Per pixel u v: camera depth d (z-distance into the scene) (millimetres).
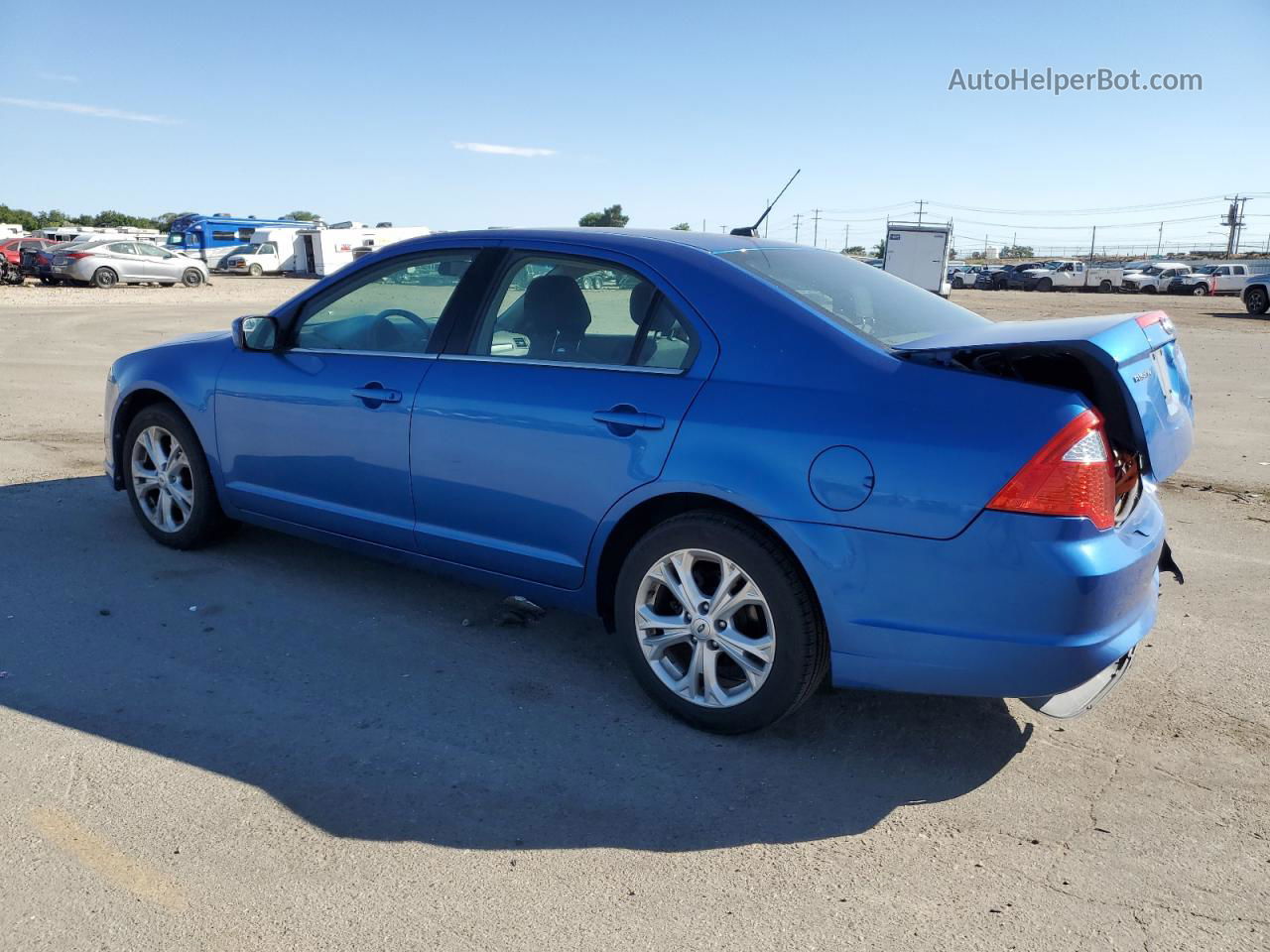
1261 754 3393
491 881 2631
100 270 33562
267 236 51531
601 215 33062
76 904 2480
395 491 4133
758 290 3443
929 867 2750
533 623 4375
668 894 2600
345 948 2363
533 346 3816
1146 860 2799
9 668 3738
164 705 3506
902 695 3785
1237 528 6156
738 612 3389
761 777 3191
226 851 2709
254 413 4578
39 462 7043
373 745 3301
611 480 3479
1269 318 29312
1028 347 2986
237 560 4992
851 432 3064
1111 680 3328
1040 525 2854
